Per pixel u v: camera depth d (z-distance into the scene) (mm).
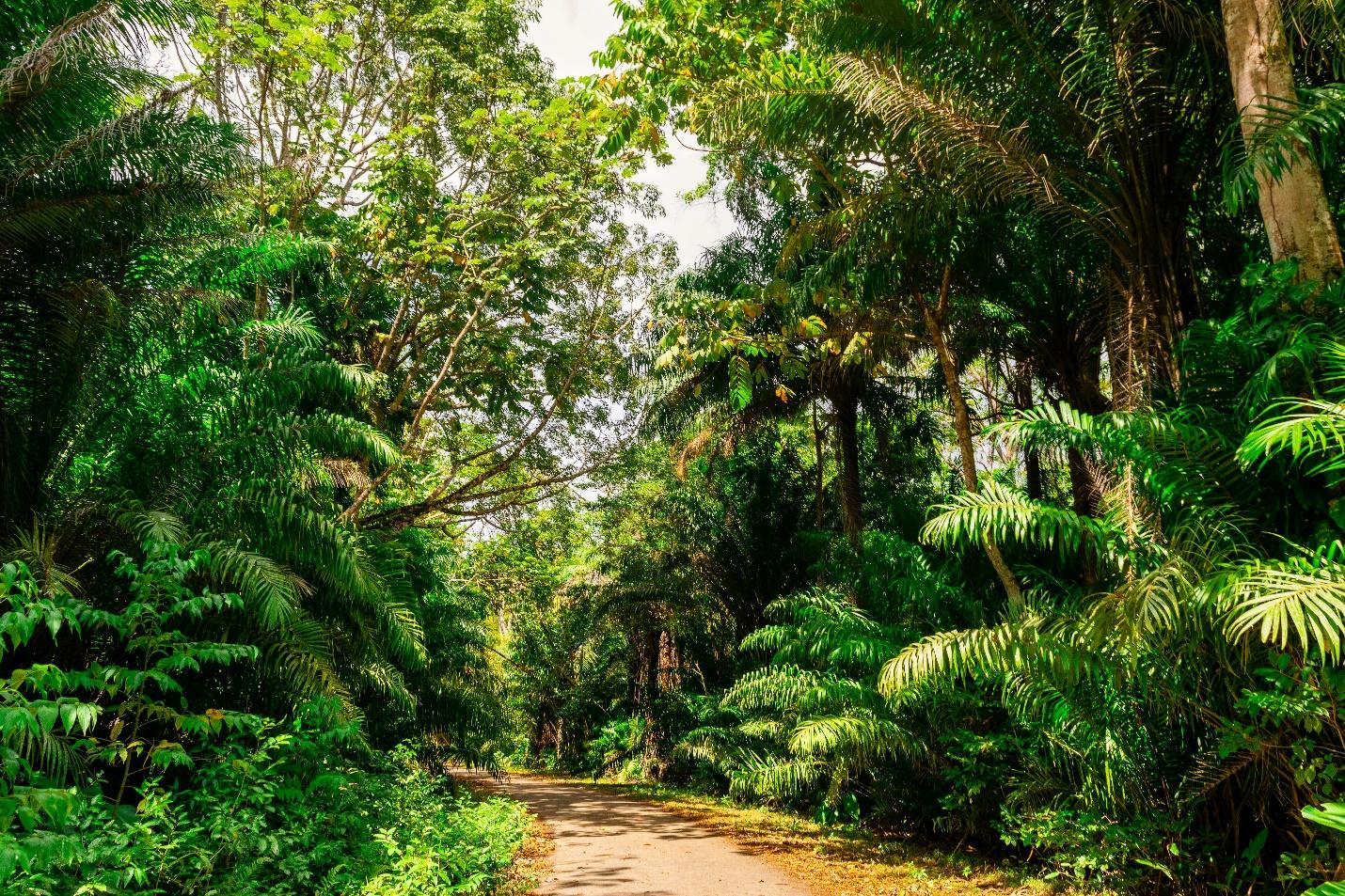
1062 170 6969
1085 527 5395
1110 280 7242
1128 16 6250
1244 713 5047
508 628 28781
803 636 9391
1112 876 6391
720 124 8070
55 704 3453
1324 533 4555
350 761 8680
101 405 6125
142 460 6332
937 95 7008
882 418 15086
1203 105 6734
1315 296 4965
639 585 18469
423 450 15703
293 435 7008
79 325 5445
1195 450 4953
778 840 10070
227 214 7273
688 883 7398
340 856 5988
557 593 22484
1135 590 4422
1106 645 4988
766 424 15930
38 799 2932
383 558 10008
